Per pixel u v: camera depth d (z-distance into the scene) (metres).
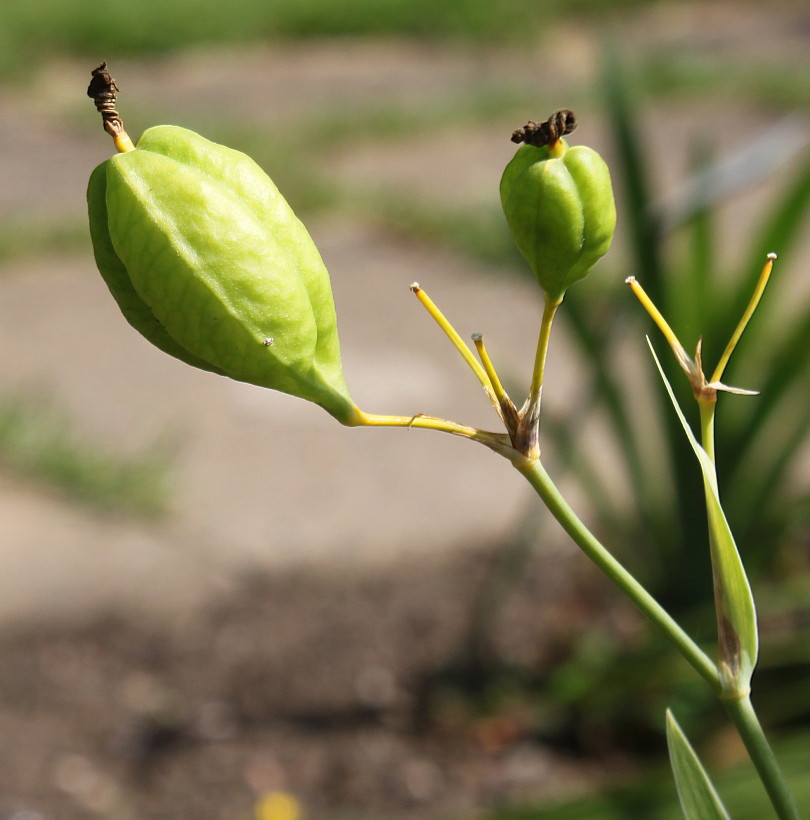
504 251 1.19
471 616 0.65
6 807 0.52
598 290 0.93
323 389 0.22
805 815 0.37
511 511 0.76
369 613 0.66
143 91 1.93
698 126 1.70
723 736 0.54
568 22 2.49
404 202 1.36
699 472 0.56
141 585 0.67
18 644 0.62
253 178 0.22
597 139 1.65
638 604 0.22
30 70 1.95
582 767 0.55
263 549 0.71
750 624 0.23
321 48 2.30
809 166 0.53
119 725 0.58
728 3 2.68
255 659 0.63
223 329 0.22
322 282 0.22
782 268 0.54
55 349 0.98
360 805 0.53
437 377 0.95
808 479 0.72
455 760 0.56
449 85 2.02
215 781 0.54
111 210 0.21
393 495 0.78
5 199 1.37
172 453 0.80
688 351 0.55
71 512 0.73
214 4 2.29
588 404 0.60
